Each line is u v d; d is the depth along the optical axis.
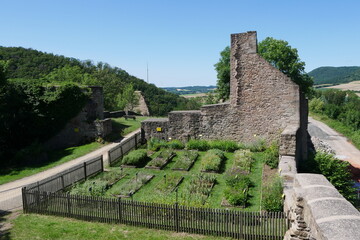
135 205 10.70
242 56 19.03
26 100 22.89
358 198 16.06
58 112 23.78
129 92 48.84
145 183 14.70
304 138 20.61
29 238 10.06
